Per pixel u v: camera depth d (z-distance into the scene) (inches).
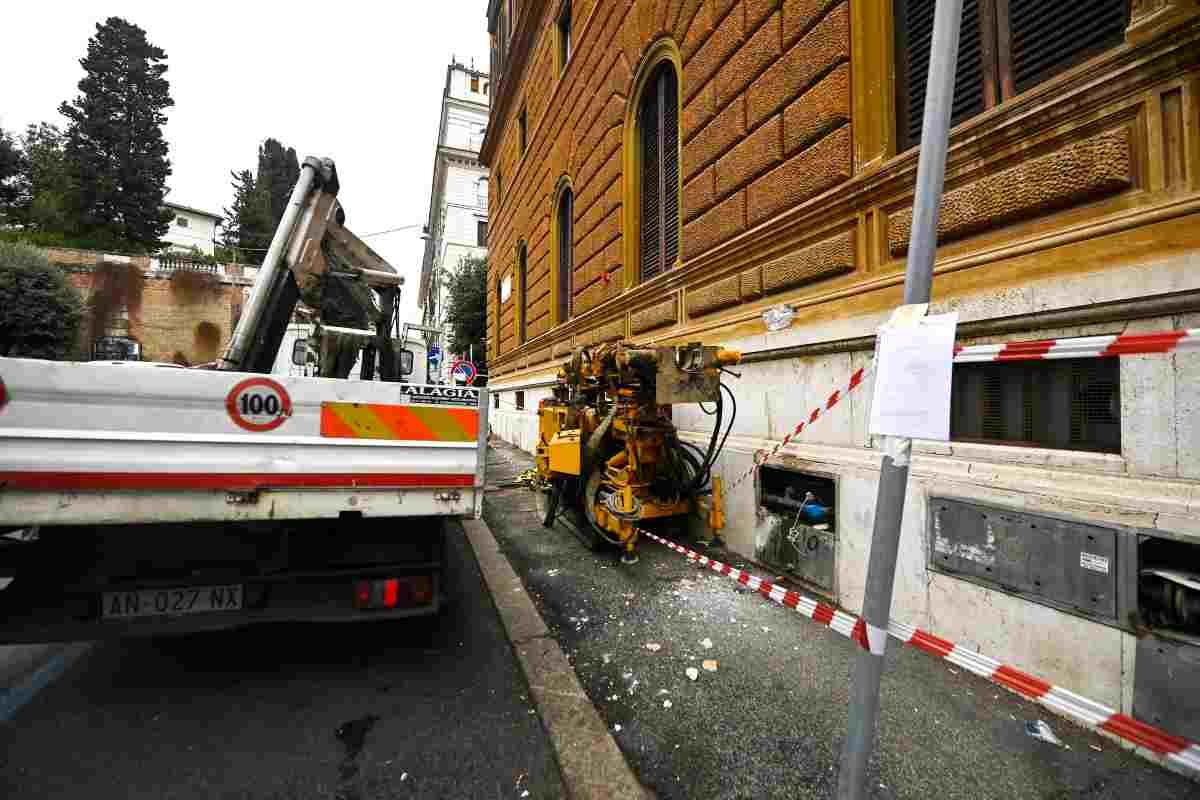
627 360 167.2
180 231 1715.1
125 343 802.2
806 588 141.5
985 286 104.5
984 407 107.3
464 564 177.8
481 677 107.7
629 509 166.1
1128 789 72.9
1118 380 85.6
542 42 434.6
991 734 84.7
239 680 106.0
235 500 92.2
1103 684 81.9
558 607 137.0
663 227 244.1
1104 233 85.2
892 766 78.1
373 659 114.7
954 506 104.6
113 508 86.3
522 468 376.8
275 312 130.8
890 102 130.4
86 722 91.7
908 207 121.3
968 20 117.4
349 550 104.6
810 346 145.7
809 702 95.0
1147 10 82.2
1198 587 71.6
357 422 99.0
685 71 210.1
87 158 1400.1
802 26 149.3
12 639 88.0
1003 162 102.9
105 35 1542.8
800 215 150.6
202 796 74.7
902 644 114.7
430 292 1630.2
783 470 153.9
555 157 396.8
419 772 80.3
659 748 84.0
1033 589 90.8
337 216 147.8
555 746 84.6
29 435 82.0
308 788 76.6
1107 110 86.6
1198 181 76.3
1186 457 76.2
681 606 136.3
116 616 93.3
